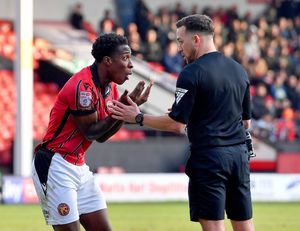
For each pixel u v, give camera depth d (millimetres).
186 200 37062
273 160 46281
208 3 50938
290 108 48625
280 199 38000
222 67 13133
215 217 13031
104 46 13195
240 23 50844
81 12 48875
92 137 13148
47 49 47719
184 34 13203
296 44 51156
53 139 13492
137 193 36719
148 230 25641
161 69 47844
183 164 44438
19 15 35562
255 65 49750
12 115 46969
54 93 47656
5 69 47844
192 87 12797
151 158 44156
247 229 13625
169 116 12828
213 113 13023
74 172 13547
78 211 13773
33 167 13773
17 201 35438
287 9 51844
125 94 13008
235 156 13172
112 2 49344
